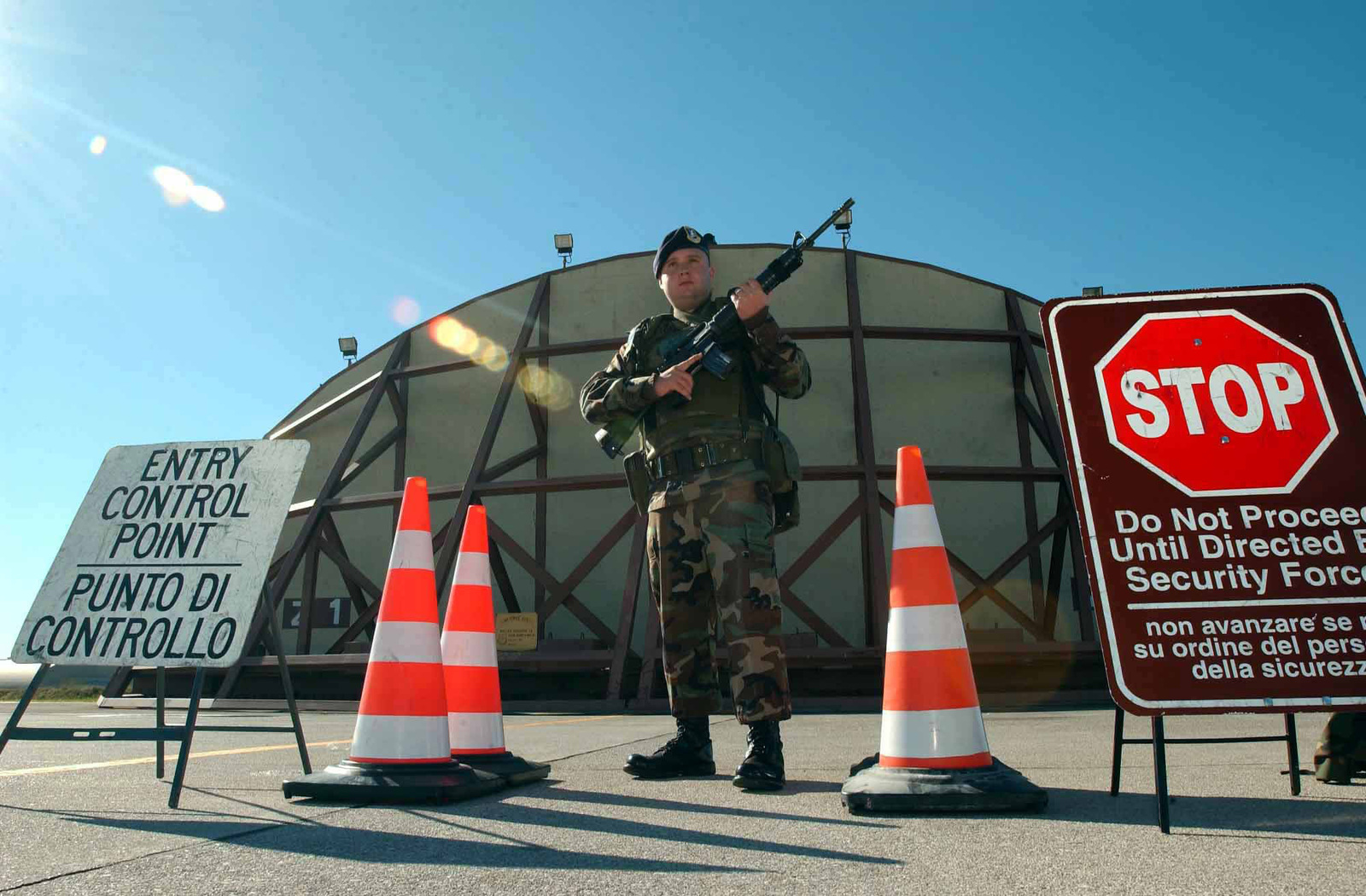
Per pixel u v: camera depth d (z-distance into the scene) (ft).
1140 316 9.25
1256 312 9.12
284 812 9.36
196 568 11.21
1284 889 5.73
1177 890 5.75
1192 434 8.82
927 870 6.40
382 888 6.08
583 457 50.14
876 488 43.11
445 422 53.31
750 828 8.14
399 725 10.23
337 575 51.85
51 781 12.25
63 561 11.46
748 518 11.25
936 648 9.41
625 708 35.78
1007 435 49.93
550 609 43.06
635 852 7.14
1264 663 8.10
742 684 10.85
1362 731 10.23
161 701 12.60
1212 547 8.47
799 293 51.83
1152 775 11.66
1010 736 19.38
